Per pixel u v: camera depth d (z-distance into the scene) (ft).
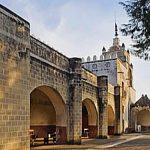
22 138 48.01
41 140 83.15
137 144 79.71
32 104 86.58
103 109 102.89
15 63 47.16
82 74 84.23
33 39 55.67
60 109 73.41
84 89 87.30
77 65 75.00
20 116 47.83
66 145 71.00
